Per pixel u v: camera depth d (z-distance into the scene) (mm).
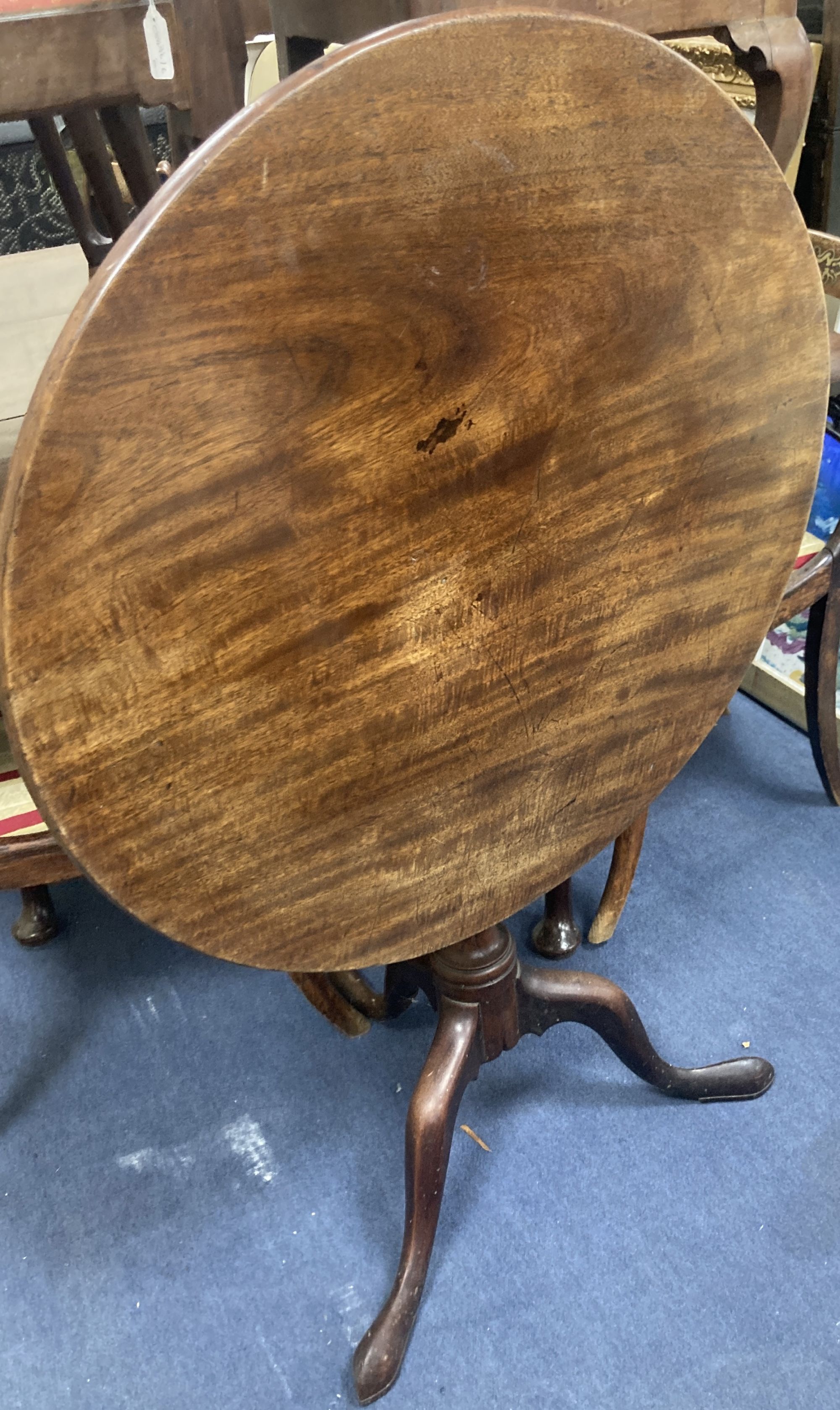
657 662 713
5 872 823
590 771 729
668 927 1283
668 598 688
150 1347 931
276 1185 1055
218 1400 890
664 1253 956
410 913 691
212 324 445
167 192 417
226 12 717
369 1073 1163
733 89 1538
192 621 506
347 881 645
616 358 570
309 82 421
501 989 896
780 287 615
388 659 581
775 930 1264
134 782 530
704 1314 908
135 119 1259
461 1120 1089
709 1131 1057
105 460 446
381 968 1317
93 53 683
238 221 431
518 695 649
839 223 1624
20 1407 896
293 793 589
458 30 441
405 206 465
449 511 559
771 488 695
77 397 427
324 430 498
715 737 1585
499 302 515
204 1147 1101
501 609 610
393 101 441
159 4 687
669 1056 1122
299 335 469
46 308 1870
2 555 447
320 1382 894
